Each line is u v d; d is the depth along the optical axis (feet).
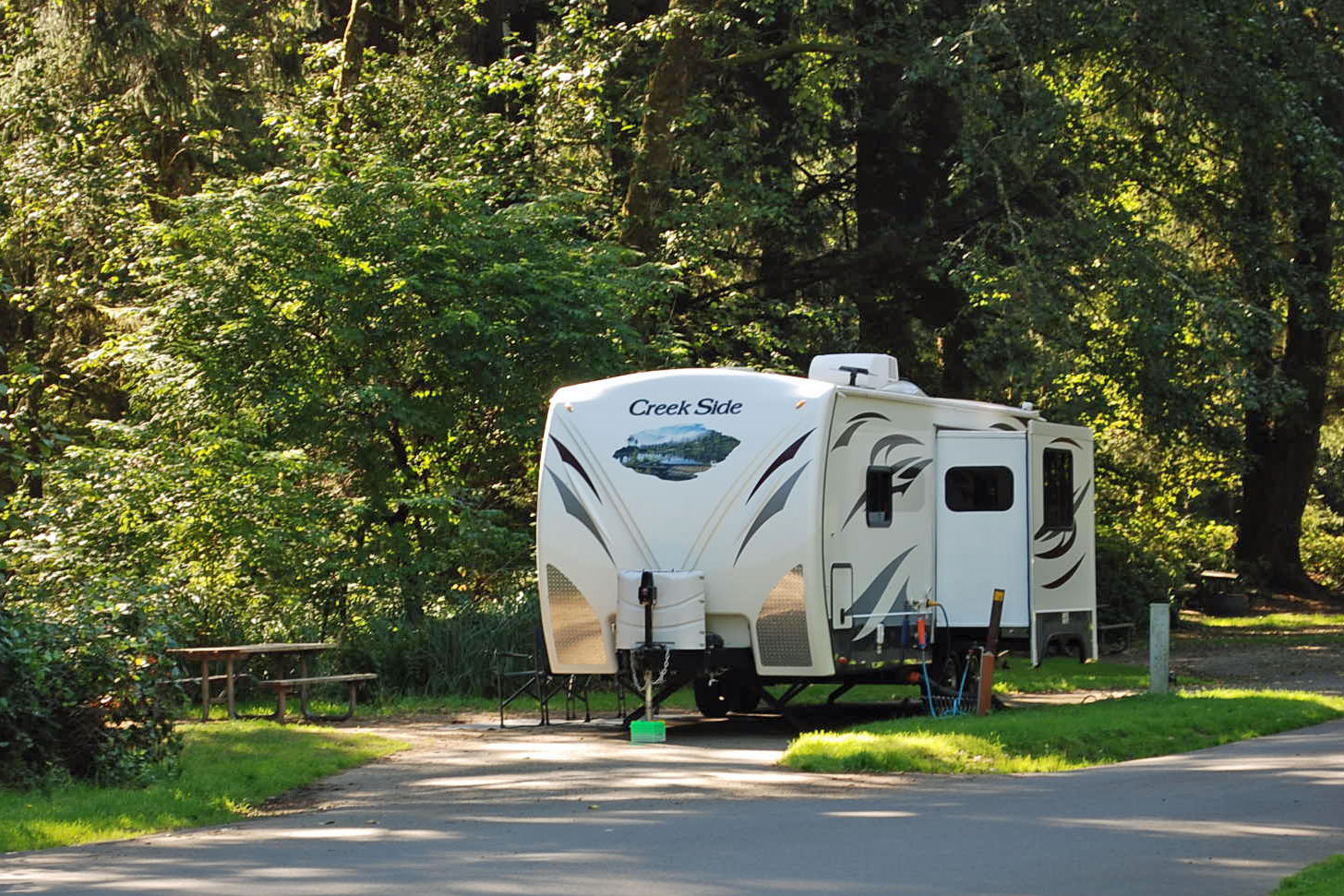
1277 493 153.79
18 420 50.03
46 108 96.37
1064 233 91.66
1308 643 110.32
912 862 30.55
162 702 45.09
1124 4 87.30
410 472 79.25
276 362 76.28
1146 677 80.94
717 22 94.07
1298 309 112.78
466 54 104.99
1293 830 33.94
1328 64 96.02
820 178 116.88
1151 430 105.19
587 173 100.17
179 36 94.63
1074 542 65.82
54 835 34.65
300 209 75.31
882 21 98.22
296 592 71.77
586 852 31.96
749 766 46.60
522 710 65.31
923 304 106.42
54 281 102.27
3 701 40.32
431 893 27.61
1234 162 100.01
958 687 63.31
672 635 54.19
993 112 88.02
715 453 55.21
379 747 51.39
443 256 76.54
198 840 34.42
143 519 70.44
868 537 57.47
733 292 105.40
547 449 57.52
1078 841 32.86
